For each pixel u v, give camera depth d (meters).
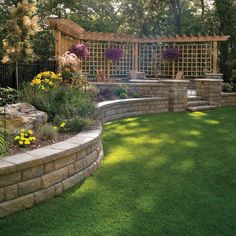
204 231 3.14
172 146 6.23
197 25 19.44
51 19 10.64
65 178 4.02
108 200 3.78
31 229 3.12
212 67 15.78
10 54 8.86
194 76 16.06
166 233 3.09
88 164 4.55
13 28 8.76
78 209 3.54
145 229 3.16
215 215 3.46
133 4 24.38
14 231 3.07
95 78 13.95
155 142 6.50
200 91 12.44
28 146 4.31
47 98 6.40
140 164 5.10
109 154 5.59
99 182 4.32
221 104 12.67
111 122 8.47
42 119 5.41
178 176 4.61
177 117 9.62
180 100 10.95
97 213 3.46
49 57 18.95
